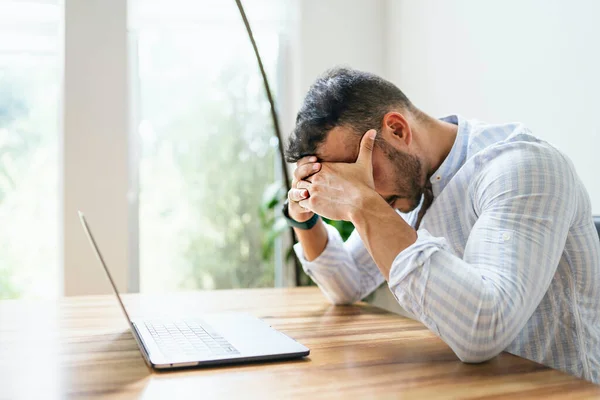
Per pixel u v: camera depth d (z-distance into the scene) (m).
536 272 0.90
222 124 2.79
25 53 2.67
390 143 1.06
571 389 0.73
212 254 2.78
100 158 2.49
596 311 1.10
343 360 0.87
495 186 0.99
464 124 1.20
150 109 2.72
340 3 2.71
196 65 2.77
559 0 1.64
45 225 2.71
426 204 1.24
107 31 2.50
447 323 0.86
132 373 0.80
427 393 0.71
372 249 0.94
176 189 2.75
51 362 0.86
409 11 2.53
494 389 0.73
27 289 2.70
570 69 1.60
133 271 2.70
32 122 2.69
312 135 1.06
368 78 1.09
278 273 2.82
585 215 1.08
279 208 2.74
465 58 2.10
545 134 1.70
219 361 0.83
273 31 2.79
